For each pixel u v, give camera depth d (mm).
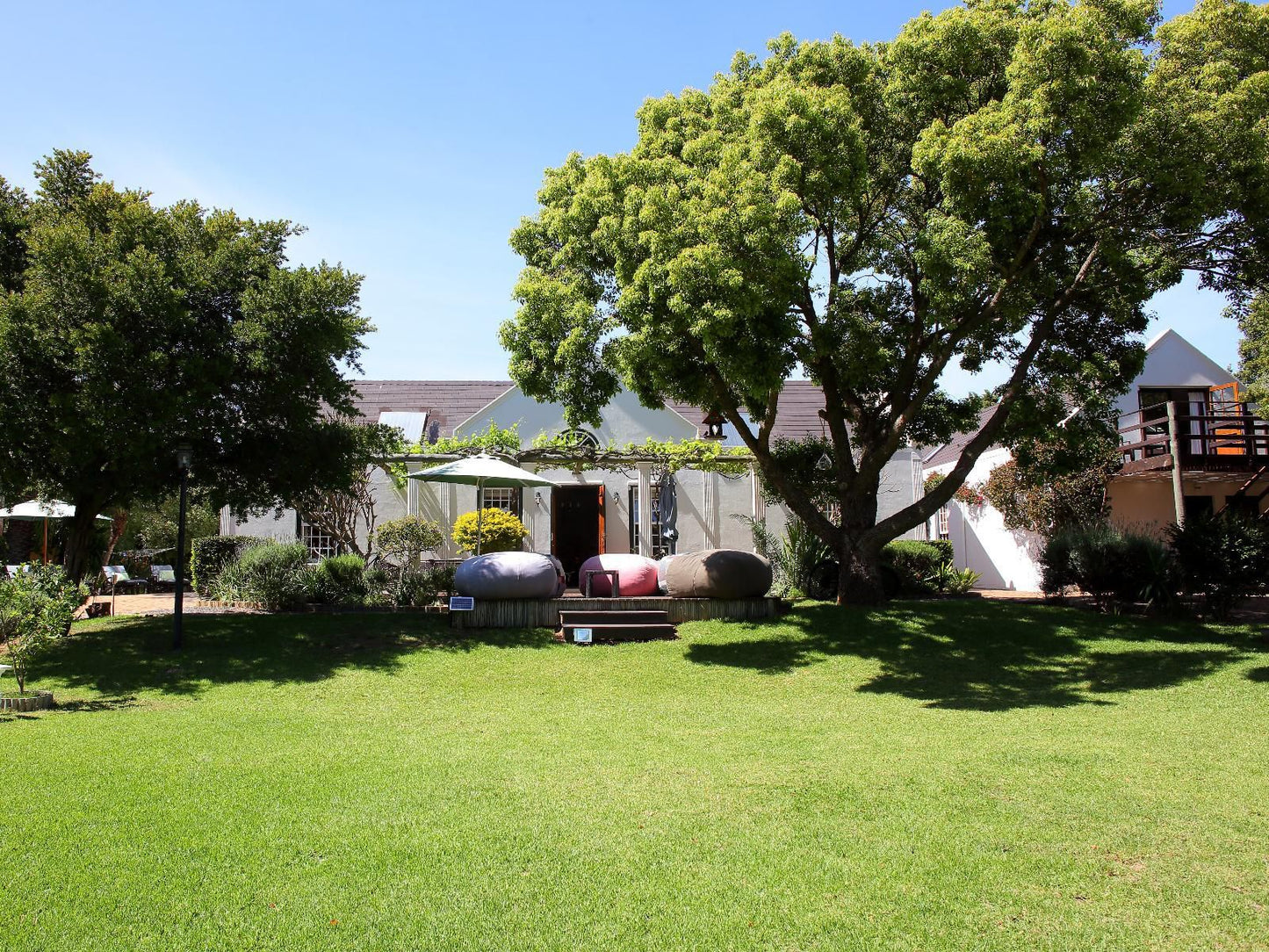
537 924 3893
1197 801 5504
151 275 10664
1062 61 9672
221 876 4344
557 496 19281
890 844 4809
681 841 4863
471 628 12688
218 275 11625
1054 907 4066
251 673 10297
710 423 19656
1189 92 10086
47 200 12383
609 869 4480
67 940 3711
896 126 12156
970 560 23547
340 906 4039
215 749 6918
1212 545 13078
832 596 15914
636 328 11016
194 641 11695
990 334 13633
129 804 5387
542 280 12281
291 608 14094
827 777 6102
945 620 12781
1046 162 10211
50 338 10438
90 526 13148
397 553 15891
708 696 9570
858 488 13953
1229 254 12523
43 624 8914
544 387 12289
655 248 10156
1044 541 19062
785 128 10547
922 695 9414
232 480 12859
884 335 13367
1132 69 9898
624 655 11352
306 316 11578
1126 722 7840
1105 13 10211
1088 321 13844
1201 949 3703
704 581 13047
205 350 11344
